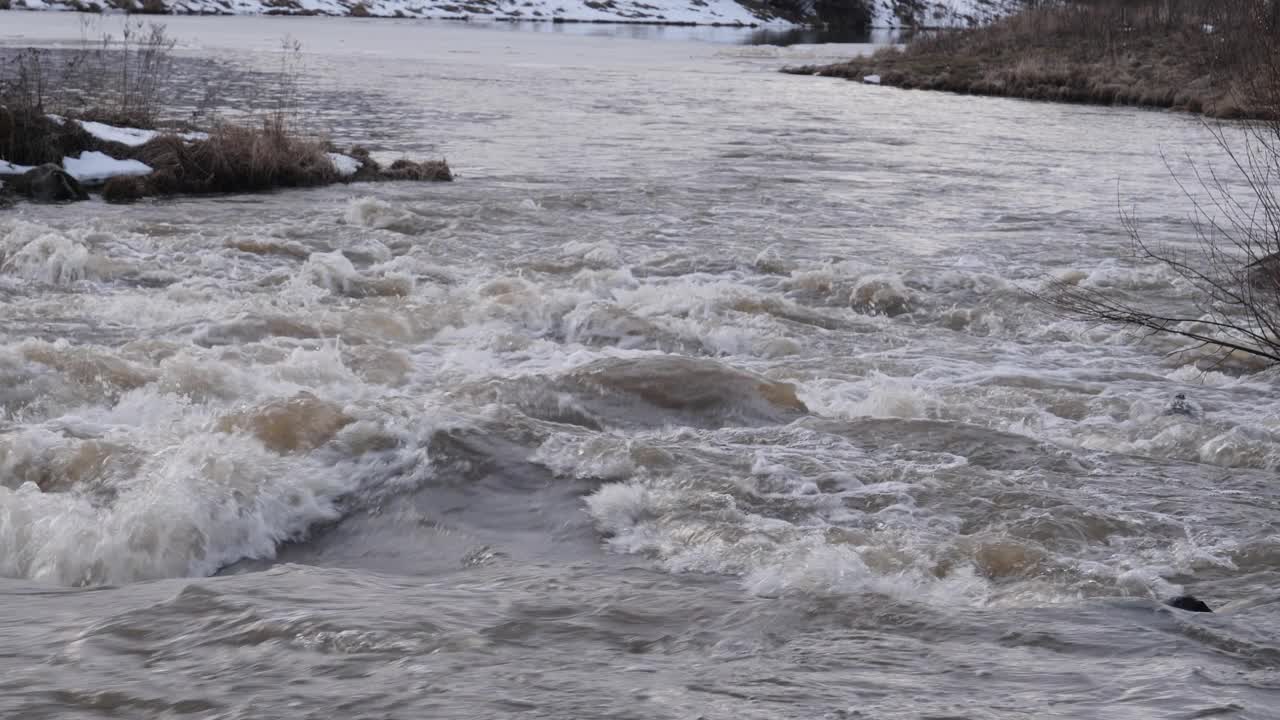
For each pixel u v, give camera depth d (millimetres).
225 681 4031
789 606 5039
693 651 4508
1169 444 8680
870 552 6160
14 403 8500
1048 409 9602
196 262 14422
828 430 8570
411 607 4926
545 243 16453
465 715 3691
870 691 3955
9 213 17688
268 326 11047
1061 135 33219
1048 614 5125
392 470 7473
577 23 100438
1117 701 3836
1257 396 10336
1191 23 53375
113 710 3801
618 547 6473
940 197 22016
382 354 10195
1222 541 6574
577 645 4547
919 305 13586
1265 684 4070
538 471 7520
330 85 38969
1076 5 59031
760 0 121812
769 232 17938
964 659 4379
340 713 3713
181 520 6434
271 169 20984
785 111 37750
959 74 51344
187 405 8711
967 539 6359
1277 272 11297
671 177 23125
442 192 20609
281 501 6910
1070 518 6844
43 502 6594
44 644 4477
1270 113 10836
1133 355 11883
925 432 8516
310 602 4984
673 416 9031
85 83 32375
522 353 10914
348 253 15289
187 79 37281
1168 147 30828
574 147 27297
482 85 41938
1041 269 15844
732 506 6953
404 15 94625
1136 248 17391
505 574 5859
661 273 14891
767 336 11766
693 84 46406
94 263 13508
